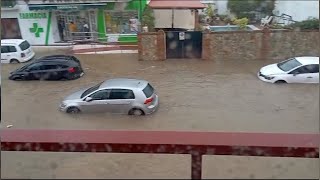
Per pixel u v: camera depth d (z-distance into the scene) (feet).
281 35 52.65
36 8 64.54
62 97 38.24
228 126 29.45
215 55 54.13
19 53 53.98
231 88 39.70
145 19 60.39
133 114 32.12
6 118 31.86
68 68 44.42
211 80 43.14
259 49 53.52
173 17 62.13
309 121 30.14
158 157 14.93
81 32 66.59
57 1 63.87
